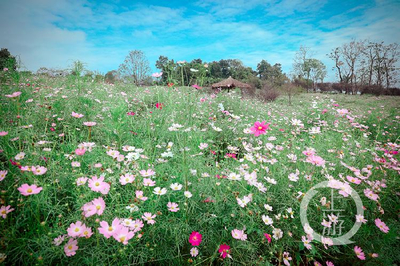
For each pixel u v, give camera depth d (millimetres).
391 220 1530
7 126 2068
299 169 1920
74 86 4180
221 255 1193
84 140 2264
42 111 2520
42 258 985
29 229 1153
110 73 9141
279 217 1396
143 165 1745
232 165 1925
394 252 1336
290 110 7637
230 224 1395
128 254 1150
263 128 2074
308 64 25625
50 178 1445
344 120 4375
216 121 3375
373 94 20031
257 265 1213
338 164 2018
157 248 1219
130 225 1112
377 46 22969
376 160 2018
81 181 1314
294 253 1395
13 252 1069
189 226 1319
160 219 1335
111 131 2443
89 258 1066
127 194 1403
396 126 4574
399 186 1741
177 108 3262
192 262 1181
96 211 1037
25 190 1062
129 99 4352
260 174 1764
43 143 1677
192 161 1767
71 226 1029
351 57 24234
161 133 2641
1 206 1149
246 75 39781
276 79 22906
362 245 1381
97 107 3121
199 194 1517
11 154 1556
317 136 2865
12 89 3076
